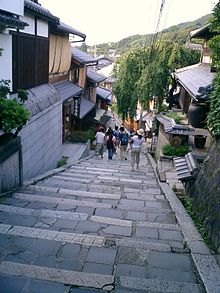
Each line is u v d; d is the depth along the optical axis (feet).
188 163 26.76
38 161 33.65
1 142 22.45
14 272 11.97
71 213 18.80
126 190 27.96
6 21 22.48
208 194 19.16
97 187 28.37
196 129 47.62
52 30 51.37
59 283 11.49
